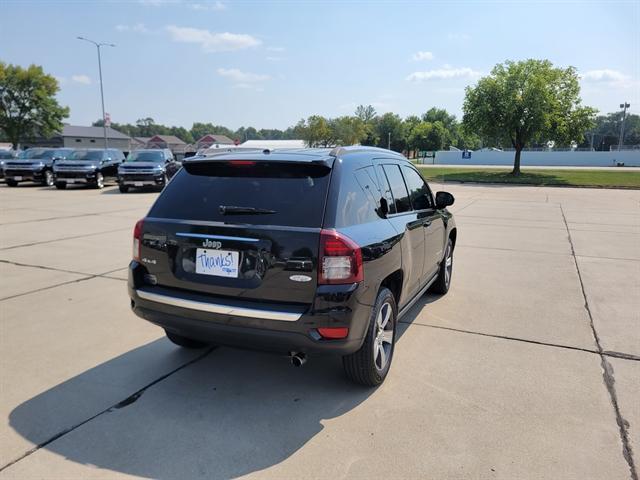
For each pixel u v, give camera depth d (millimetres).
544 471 2641
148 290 3414
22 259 7551
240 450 2820
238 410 3260
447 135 109750
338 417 3180
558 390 3553
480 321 5027
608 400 3408
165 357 4094
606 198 19953
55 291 5891
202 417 3170
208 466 2674
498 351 4258
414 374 3805
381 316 3576
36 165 22953
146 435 2959
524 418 3172
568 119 33531
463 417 3184
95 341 4406
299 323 2936
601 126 124875
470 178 32938
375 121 123062
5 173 22875
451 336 4605
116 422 3100
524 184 29172
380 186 3891
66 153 24797
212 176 3477
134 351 4207
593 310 5398
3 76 57438
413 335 4633
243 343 3137
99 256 7793
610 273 7086
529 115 33438
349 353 3131
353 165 3547
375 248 3254
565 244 9422
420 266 4500
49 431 2990
